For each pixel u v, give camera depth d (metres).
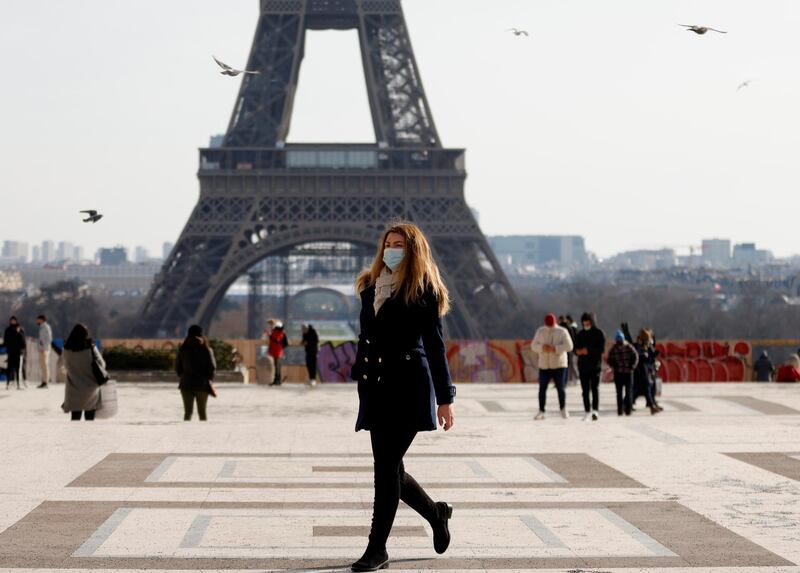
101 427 33.66
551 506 20.05
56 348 70.12
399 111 188.75
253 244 176.75
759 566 15.28
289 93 191.25
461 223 177.00
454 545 16.75
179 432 32.28
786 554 16.05
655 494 21.31
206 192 177.25
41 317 60.25
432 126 187.50
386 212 177.62
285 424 35.44
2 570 14.82
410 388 15.34
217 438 30.69
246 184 177.62
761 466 25.25
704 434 32.66
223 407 47.62
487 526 18.20
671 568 15.19
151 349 74.06
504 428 34.91
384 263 15.78
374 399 15.39
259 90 191.75
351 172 178.50
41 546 16.34
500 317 178.00
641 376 43.44
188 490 21.50
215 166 179.88
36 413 42.22
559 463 25.78
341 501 20.45
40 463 25.06
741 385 61.72
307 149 181.50
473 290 175.62
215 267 177.62
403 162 182.50
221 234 175.25
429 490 21.84
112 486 21.88
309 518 18.81
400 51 191.00
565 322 57.28
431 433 33.00
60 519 18.47
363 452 27.62
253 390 61.16
